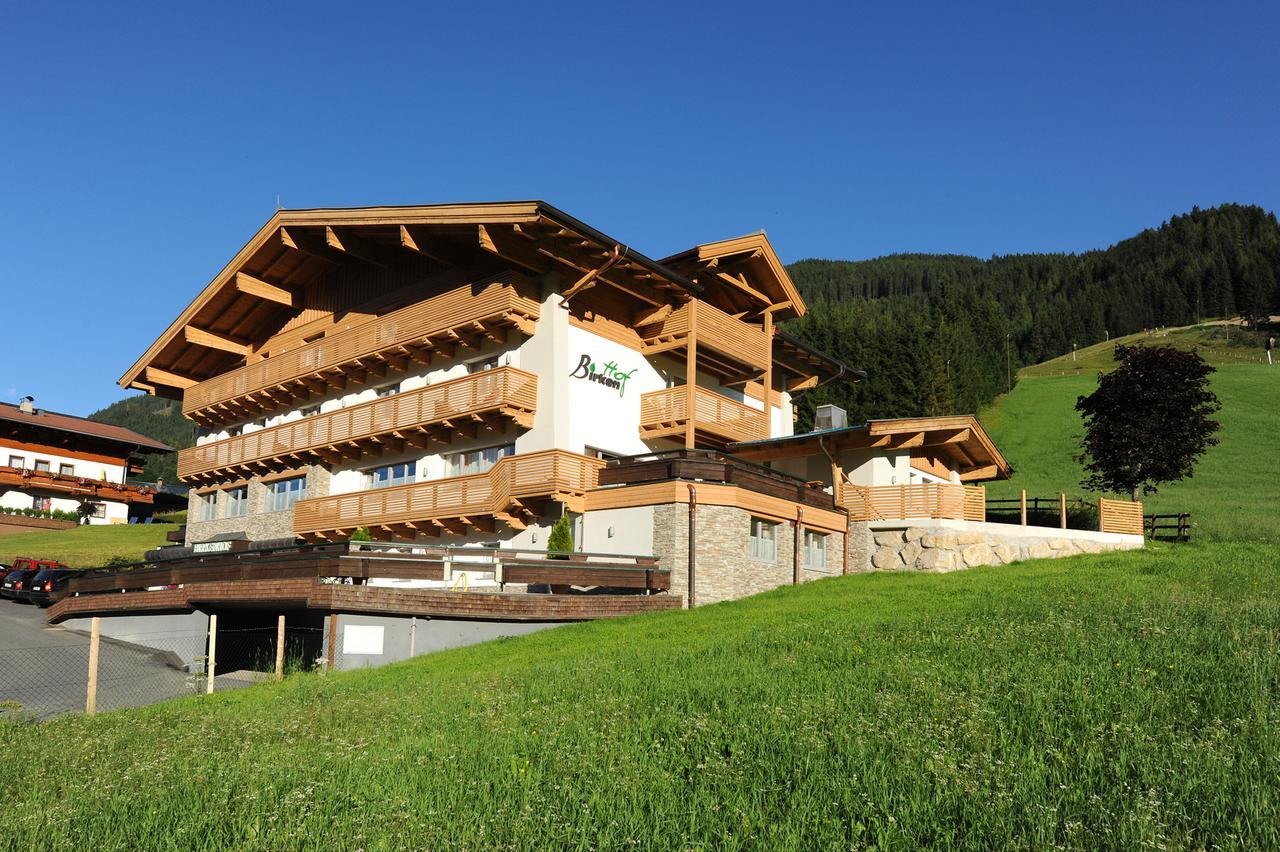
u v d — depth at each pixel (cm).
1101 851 699
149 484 7694
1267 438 6519
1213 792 785
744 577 2692
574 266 2875
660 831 786
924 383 7150
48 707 1869
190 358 4266
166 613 2559
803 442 3203
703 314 3114
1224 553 2775
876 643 1605
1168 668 1259
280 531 3697
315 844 780
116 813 893
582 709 1261
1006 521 3700
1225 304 18550
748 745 1018
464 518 2994
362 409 3344
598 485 2820
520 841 775
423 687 1595
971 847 715
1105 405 3622
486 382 2916
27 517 6138
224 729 1325
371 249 3241
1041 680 1208
